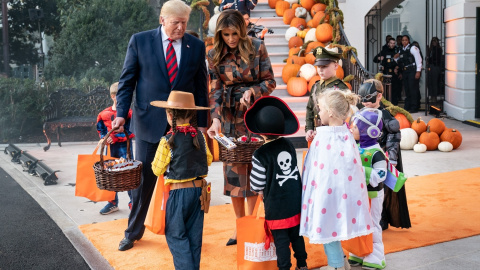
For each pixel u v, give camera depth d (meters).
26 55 16.39
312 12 11.94
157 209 3.50
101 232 4.90
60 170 7.70
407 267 3.97
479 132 10.53
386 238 4.63
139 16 12.82
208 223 5.15
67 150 9.48
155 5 13.78
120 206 5.88
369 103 4.13
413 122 9.20
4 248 4.53
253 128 3.46
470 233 4.71
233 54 4.54
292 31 11.76
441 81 13.02
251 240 3.49
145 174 4.32
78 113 10.73
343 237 3.31
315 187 3.35
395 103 14.55
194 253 3.49
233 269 3.97
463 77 11.80
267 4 13.03
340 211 3.34
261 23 12.27
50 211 5.66
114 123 4.16
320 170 3.35
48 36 17.83
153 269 3.99
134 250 4.42
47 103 10.99
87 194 4.95
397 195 4.61
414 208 5.53
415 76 13.39
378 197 3.85
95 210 5.71
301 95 10.15
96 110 10.84
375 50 15.99
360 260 4.02
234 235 4.54
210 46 10.37
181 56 4.26
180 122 3.52
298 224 3.42
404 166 7.67
